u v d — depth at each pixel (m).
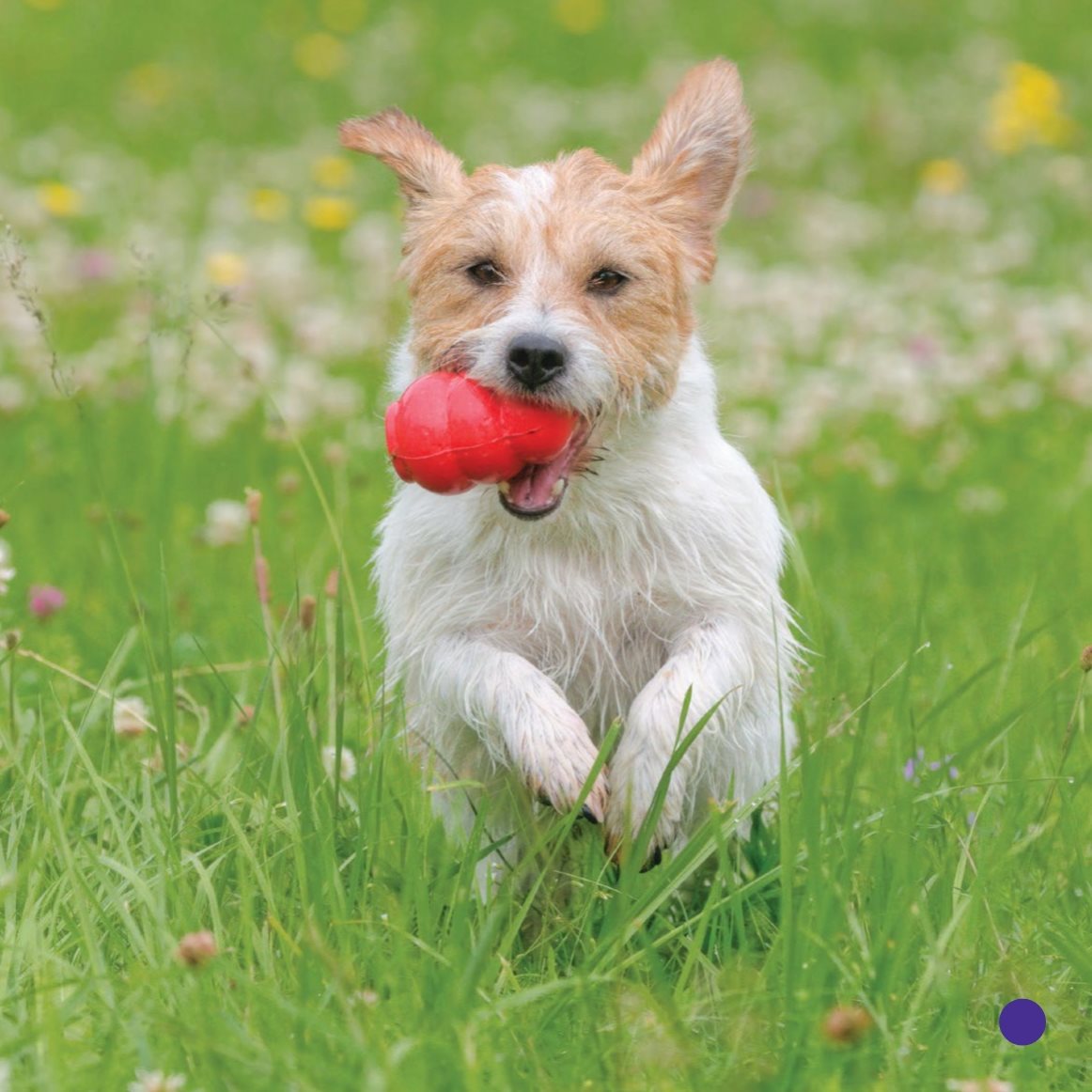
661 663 8.93
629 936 7.00
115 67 31.16
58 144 26.52
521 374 7.99
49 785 7.55
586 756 8.02
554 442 8.07
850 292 20.06
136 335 17.20
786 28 34.06
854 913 7.22
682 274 9.02
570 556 8.73
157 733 8.41
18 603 11.51
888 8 35.03
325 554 12.13
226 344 10.45
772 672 8.84
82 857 7.52
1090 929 7.39
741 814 7.53
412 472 8.08
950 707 9.48
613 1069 6.25
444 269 8.81
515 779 8.64
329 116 28.77
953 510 13.83
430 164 9.45
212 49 32.47
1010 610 11.44
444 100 29.22
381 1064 5.89
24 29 32.81
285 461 14.40
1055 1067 6.60
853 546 13.20
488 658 8.44
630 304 8.62
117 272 19.56
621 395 8.37
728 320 18.66
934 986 6.81
